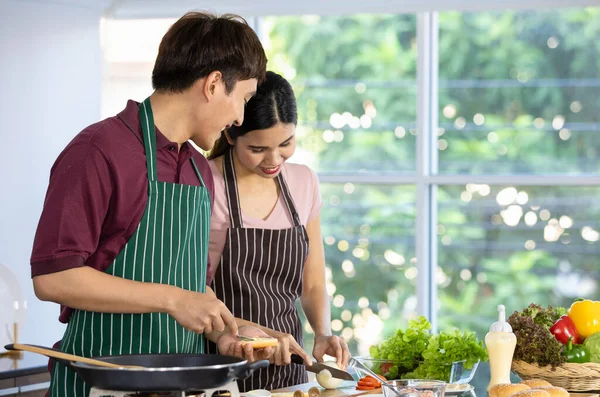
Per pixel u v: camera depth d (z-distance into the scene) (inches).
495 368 95.3
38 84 175.0
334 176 196.1
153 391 65.6
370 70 193.6
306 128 197.0
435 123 191.9
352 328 196.2
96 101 183.0
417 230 192.4
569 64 182.9
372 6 186.9
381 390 94.3
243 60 82.5
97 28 182.7
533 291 187.3
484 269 190.2
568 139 183.9
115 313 79.9
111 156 78.0
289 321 108.9
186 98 82.4
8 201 172.7
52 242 74.8
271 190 111.1
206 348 103.3
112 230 79.7
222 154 111.7
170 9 187.5
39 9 175.0
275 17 195.6
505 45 186.5
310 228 115.2
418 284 192.4
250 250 106.3
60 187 76.3
